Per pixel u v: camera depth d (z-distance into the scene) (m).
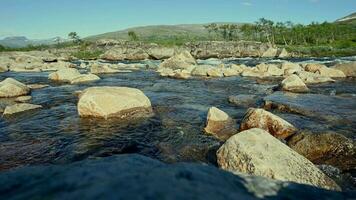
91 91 14.70
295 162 7.21
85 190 2.58
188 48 94.88
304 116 13.72
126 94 14.86
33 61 63.88
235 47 94.56
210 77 32.00
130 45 101.00
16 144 10.74
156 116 14.40
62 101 18.33
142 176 2.89
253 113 11.88
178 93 21.14
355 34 123.00
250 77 31.56
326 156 9.34
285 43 119.44
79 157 9.66
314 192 3.39
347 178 8.13
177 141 11.06
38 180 3.02
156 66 48.91
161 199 2.37
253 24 134.38
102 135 11.73
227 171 3.49
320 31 115.00
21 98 19.12
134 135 11.73
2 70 42.56
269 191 3.20
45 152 10.02
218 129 12.26
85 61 75.19
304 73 28.88
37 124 13.20
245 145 7.66
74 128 12.59
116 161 3.72
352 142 9.47
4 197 2.75
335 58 61.06
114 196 2.41
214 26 150.62
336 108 14.77
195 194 2.57
